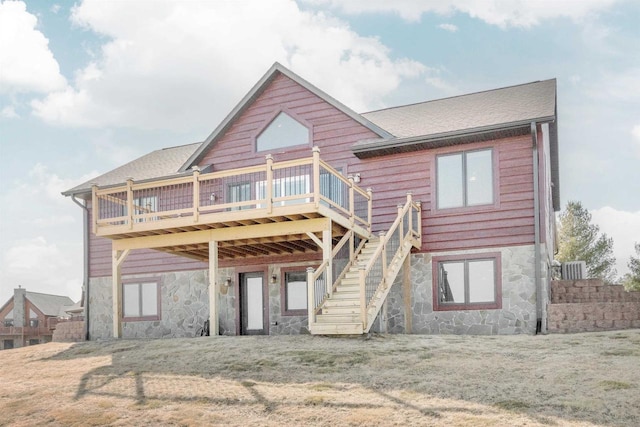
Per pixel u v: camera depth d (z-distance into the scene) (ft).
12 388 31.73
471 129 47.60
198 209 45.75
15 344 171.73
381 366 30.32
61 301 195.21
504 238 47.60
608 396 23.26
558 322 44.16
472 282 48.52
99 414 25.68
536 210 46.44
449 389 25.66
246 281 58.39
